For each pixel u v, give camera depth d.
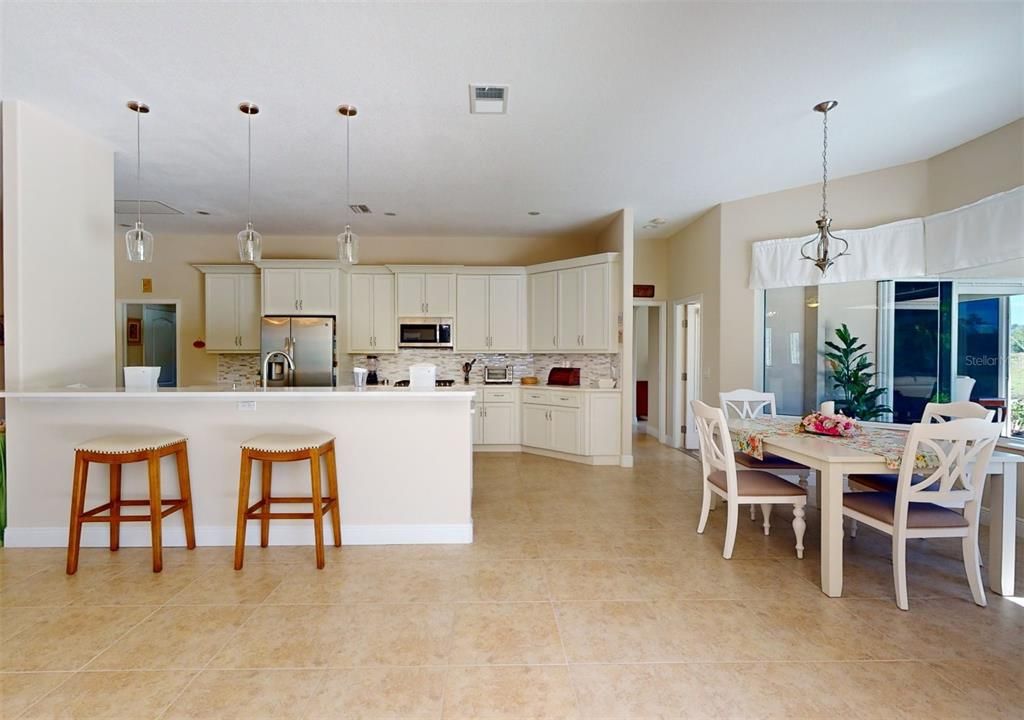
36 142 2.84
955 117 2.96
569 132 3.15
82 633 1.99
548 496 3.99
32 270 2.83
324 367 5.43
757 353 4.50
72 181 3.07
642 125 3.05
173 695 1.63
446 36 2.18
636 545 2.95
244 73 2.46
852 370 4.02
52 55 2.30
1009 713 1.55
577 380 5.71
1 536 2.91
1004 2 1.96
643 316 8.95
